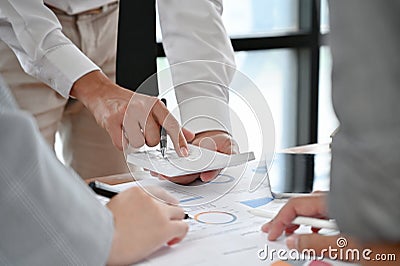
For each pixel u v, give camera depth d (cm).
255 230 87
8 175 65
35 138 67
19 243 66
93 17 144
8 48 135
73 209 69
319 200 84
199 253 79
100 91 114
